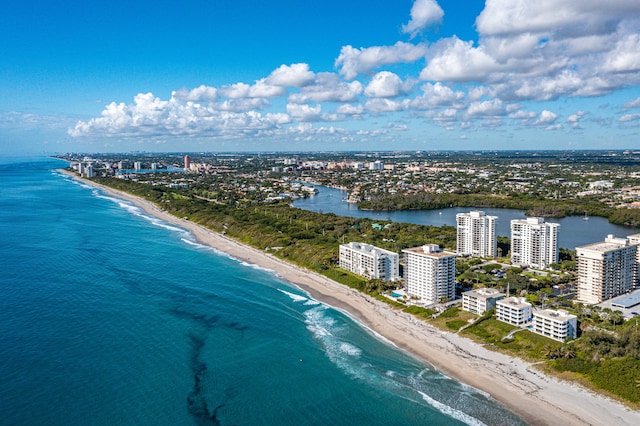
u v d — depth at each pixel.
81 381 176.00
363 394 173.38
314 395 172.38
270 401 168.25
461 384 179.38
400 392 174.50
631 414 155.62
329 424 156.25
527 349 199.00
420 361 197.88
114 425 152.00
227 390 174.50
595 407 160.38
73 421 153.00
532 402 165.75
